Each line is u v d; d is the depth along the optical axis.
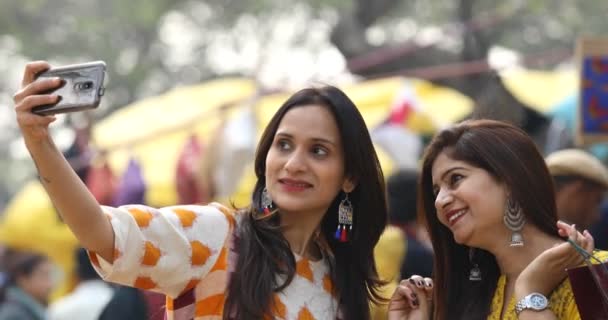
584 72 7.45
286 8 20.25
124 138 11.03
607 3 18.59
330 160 4.70
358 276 4.89
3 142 28.69
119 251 4.20
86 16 21.22
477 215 4.62
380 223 4.91
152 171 10.70
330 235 4.89
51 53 21.39
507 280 4.69
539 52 18.94
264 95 9.81
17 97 3.99
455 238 4.70
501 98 10.78
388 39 18.22
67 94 3.97
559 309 4.50
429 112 10.67
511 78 11.16
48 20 21.70
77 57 21.52
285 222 4.75
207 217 4.52
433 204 4.87
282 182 4.67
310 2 18.52
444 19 18.94
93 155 10.13
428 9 19.03
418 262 7.45
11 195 31.42
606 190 7.07
